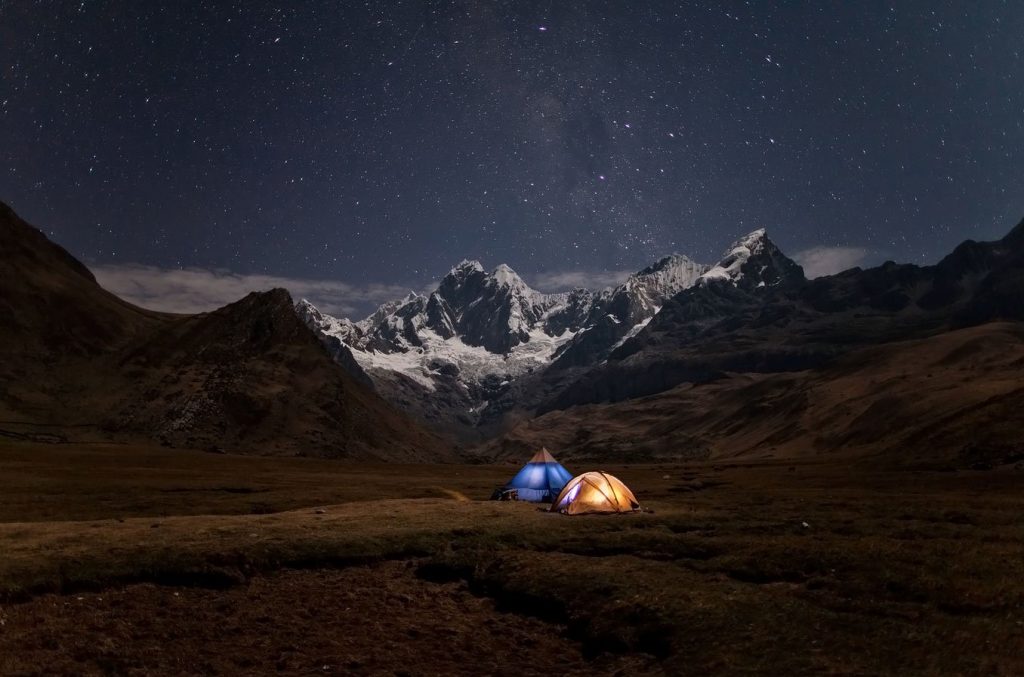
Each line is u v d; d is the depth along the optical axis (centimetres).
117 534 3186
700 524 3581
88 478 7756
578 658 2145
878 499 5238
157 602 2475
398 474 12425
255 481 8300
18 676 1902
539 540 3212
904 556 2667
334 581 2794
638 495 6600
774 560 2703
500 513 4106
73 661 2019
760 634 1981
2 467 8656
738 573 2612
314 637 2262
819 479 9569
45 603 2402
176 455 14838
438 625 2402
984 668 1689
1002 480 7162
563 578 2631
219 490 6994
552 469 5353
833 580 2445
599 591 2486
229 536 3178
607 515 3919
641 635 2136
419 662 2102
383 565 3019
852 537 3219
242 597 2580
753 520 3709
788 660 1805
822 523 3625
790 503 4916
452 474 13350
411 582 2839
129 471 9138
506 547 3136
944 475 8638
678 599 2303
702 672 1812
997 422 11638
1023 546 2909
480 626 2416
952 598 2191
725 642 1959
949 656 1767
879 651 1825
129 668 1992
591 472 4238
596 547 3094
